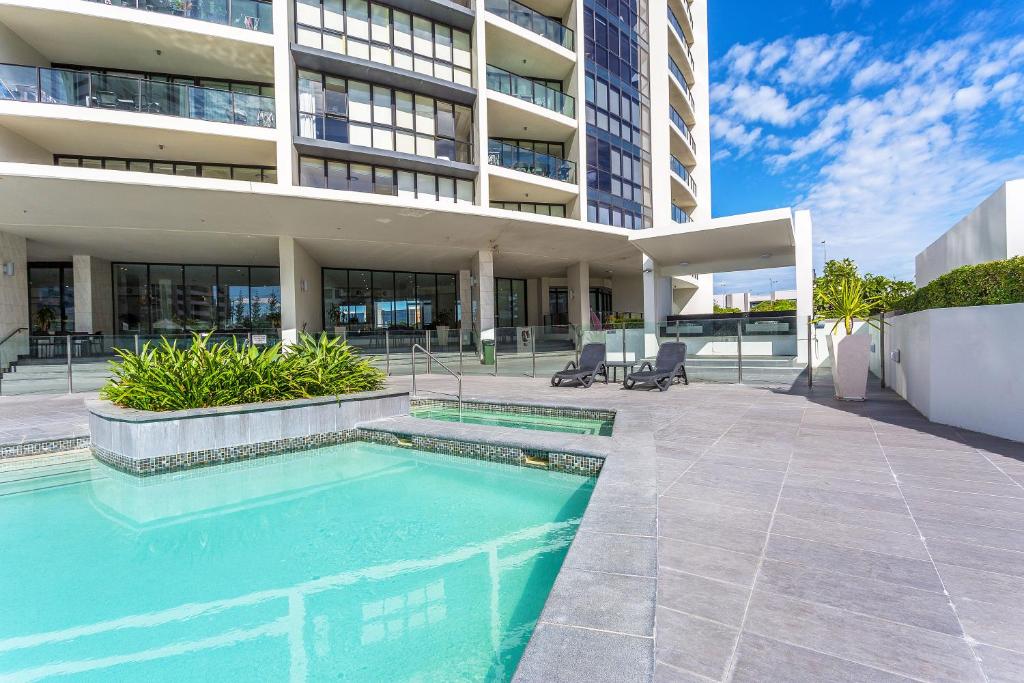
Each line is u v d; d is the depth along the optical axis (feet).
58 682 7.14
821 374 41.32
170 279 61.82
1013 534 9.36
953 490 11.86
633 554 8.04
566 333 48.32
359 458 20.16
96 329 56.13
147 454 17.79
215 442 19.12
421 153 57.36
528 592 9.54
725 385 35.81
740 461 14.84
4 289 44.06
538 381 41.68
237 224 46.85
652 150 84.99
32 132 44.11
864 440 17.33
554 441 17.39
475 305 66.49
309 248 57.36
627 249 72.38
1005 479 12.62
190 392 19.86
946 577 7.80
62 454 20.31
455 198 59.93
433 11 56.59
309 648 7.90
